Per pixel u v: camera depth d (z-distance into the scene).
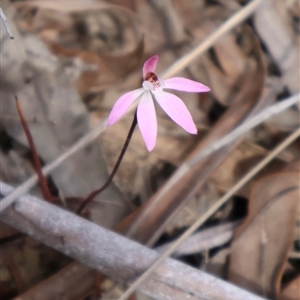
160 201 0.33
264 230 0.33
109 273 0.31
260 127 0.36
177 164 0.35
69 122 0.35
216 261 0.33
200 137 0.36
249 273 0.32
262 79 0.36
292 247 0.34
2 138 0.35
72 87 0.35
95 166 0.34
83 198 0.34
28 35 0.36
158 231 0.33
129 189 0.35
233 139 0.34
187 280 0.30
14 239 0.33
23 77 0.35
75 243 0.31
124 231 0.33
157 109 0.36
